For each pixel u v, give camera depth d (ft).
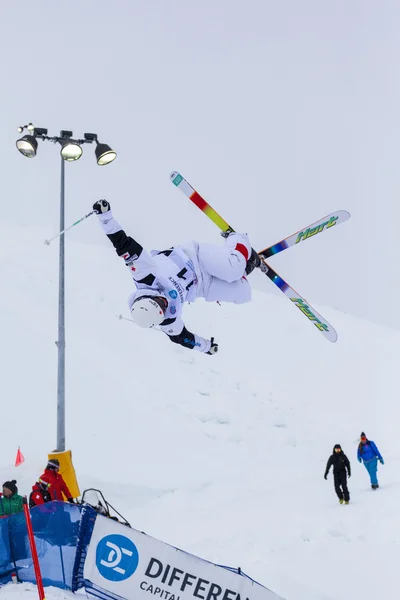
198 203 32.71
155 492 77.87
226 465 92.02
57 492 47.85
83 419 93.71
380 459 74.74
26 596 32.55
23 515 34.27
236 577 33.12
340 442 112.98
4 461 76.13
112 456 85.81
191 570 33.17
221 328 161.27
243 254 28.86
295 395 136.05
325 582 44.55
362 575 45.96
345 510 63.87
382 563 48.34
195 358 135.85
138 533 33.40
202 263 27.78
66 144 57.00
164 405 108.47
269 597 32.78
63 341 65.00
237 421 110.93
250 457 97.14
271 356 154.40
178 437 97.55
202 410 111.14
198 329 156.97
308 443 109.29
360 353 168.66
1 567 34.24
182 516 67.51
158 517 68.03
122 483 78.13
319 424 120.57
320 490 77.77
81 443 87.15
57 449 63.31
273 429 111.86
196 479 83.97
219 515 66.33
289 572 46.24
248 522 61.98
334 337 36.45
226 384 127.34
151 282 25.46
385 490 73.05
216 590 33.06
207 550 52.08
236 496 78.54
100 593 33.14
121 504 72.95
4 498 42.34
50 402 94.68
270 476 90.07
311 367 154.81
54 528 33.86
